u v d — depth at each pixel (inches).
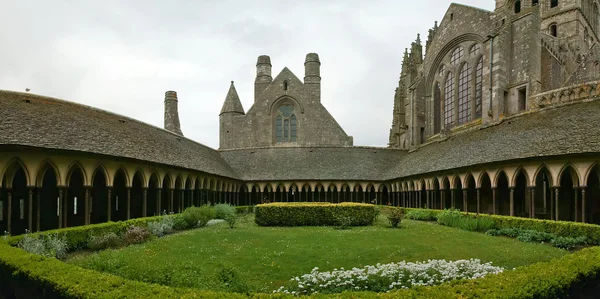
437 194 1604.3
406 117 2177.7
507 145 1052.5
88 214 831.1
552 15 1956.2
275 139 2287.2
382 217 1314.0
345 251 628.4
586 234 658.8
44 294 324.8
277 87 2283.5
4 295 388.8
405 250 630.5
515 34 1422.2
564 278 301.9
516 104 1396.4
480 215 952.3
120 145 953.5
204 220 1056.8
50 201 1034.1
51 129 800.3
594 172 1028.5
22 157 706.8
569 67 1637.6
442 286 274.5
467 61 1684.3
